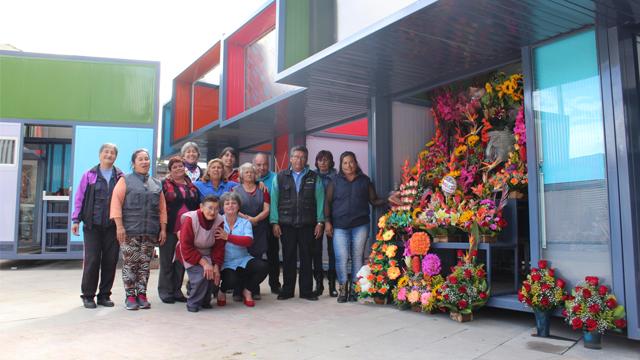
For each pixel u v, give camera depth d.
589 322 3.43
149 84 9.27
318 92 6.06
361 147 9.38
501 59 4.85
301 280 5.45
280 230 5.46
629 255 3.50
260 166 5.89
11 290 6.03
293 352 3.39
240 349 3.45
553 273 3.94
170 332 3.91
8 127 8.66
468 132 6.04
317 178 5.48
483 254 4.86
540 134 4.19
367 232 5.42
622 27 3.70
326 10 6.18
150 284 6.55
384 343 3.63
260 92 9.13
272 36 8.87
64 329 3.97
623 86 3.64
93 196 4.81
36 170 10.64
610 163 3.65
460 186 5.34
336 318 4.46
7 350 3.37
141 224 4.80
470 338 3.77
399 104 6.32
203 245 4.77
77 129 8.89
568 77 4.03
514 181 4.76
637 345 3.56
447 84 5.59
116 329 3.99
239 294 5.33
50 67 8.91
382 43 4.41
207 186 5.37
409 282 4.83
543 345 3.58
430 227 4.81
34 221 10.48
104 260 4.97
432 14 3.76
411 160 6.34
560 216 3.99
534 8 3.57
